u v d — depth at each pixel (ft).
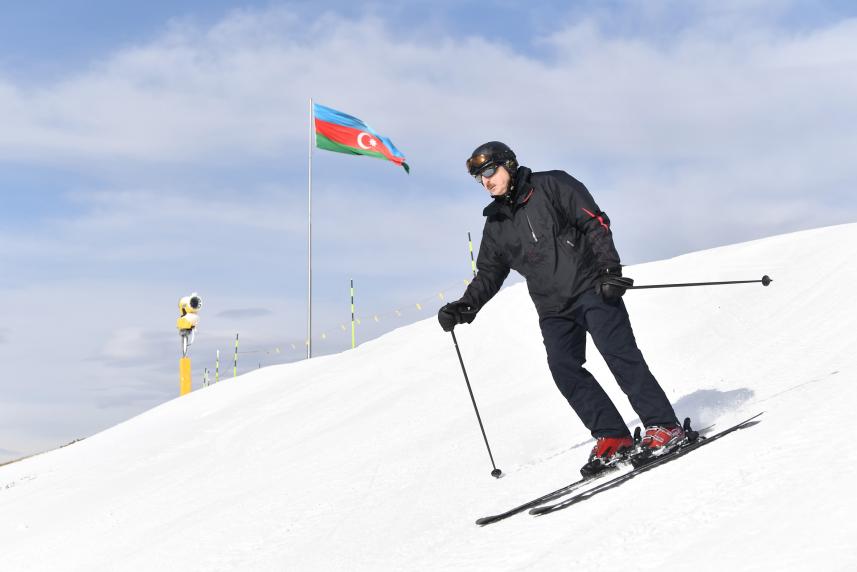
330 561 12.92
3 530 26.05
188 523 19.86
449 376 31.24
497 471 14.84
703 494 8.96
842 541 6.44
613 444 12.53
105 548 20.06
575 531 9.31
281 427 30.45
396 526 13.83
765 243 38.11
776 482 8.47
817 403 11.56
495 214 13.08
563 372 12.83
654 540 8.00
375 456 21.68
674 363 23.67
